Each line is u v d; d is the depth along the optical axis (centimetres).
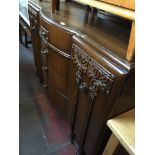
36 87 175
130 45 52
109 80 56
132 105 67
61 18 99
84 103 80
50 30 95
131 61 53
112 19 105
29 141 122
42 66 136
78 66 76
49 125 135
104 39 72
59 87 114
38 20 119
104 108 64
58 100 124
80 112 89
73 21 95
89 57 66
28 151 116
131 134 56
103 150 81
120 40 72
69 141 124
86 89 73
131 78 54
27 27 195
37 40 133
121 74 51
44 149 118
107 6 57
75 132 107
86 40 71
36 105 153
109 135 74
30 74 194
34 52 155
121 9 53
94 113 73
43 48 113
